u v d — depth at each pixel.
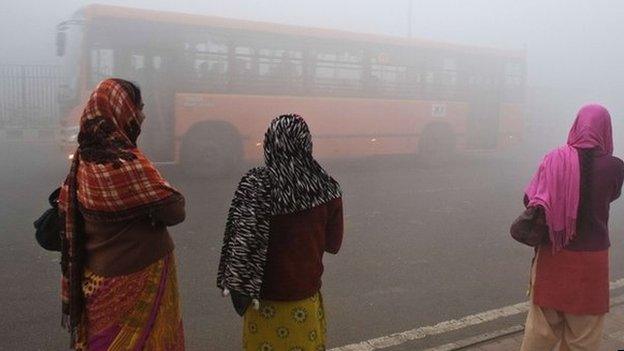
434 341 4.22
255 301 2.27
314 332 2.47
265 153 2.43
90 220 2.35
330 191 2.49
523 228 2.93
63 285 2.51
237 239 2.26
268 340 2.45
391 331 4.38
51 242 2.64
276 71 11.80
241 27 11.37
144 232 2.41
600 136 2.97
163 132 10.87
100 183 2.28
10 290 5.00
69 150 10.58
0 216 7.78
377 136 13.34
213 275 5.57
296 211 2.38
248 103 11.54
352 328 4.41
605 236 2.94
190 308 4.73
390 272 5.84
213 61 11.15
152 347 2.42
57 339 4.07
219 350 4.00
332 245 2.66
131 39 10.55
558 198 2.87
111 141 2.33
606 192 2.91
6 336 4.09
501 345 3.97
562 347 3.06
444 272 5.91
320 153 12.55
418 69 13.86
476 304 5.02
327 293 5.16
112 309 2.37
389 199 9.75
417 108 13.93
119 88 2.43
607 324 4.30
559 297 2.92
